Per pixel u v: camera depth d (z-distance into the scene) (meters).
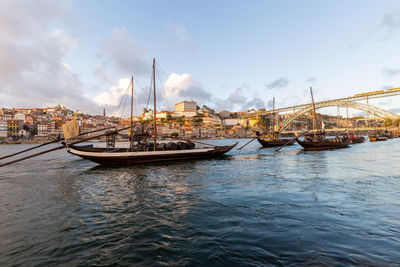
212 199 10.08
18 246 6.09
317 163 21.94
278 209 8.34
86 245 6.03
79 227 7.34
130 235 6.55
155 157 24.17
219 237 6.14
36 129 143.75
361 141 66.62
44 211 9.13
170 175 17.03
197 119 197.50
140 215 8.30
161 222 7.50
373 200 9.12
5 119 129.38
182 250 5.51
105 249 5.76
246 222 7.17
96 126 140.75
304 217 7.42
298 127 178.12
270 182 13.55
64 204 10.12
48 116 185.75
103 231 6.94
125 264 5.00
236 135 180.75
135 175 17.45
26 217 8.42
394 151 34.69
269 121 189.62
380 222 6.82
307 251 5.20
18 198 11.34
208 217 7.77
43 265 5.12
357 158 25.70
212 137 173.12
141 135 25.03
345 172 16.20
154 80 25.52
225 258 5.03
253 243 5.70
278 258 4.93
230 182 13.91
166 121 189.62
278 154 33.34
